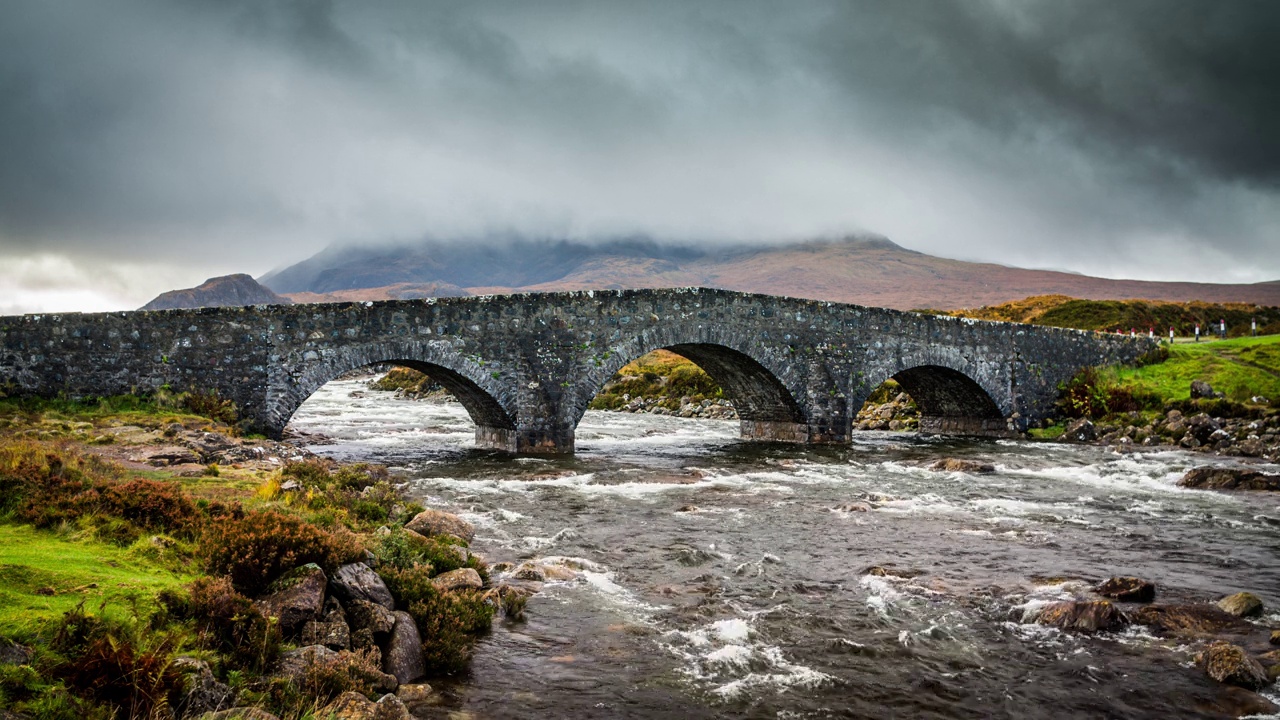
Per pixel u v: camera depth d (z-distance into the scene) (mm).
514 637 10883
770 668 10203
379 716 7547
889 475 27906
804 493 23750
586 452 34281
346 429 46250
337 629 8836
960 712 9078
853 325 39094
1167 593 13734
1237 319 86500
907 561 15656
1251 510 21453
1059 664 10492
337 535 10867
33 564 8414
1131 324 77562
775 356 37250
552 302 32281
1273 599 13336
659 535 17625
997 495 23812
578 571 14273
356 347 28531
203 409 25750
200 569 9477
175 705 6535
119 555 9445
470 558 13562
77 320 24766
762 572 14680
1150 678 10070
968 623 11992
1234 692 9641
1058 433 42969
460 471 27031
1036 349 45531
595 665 10070
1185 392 44250
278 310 27312
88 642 6902
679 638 11148
